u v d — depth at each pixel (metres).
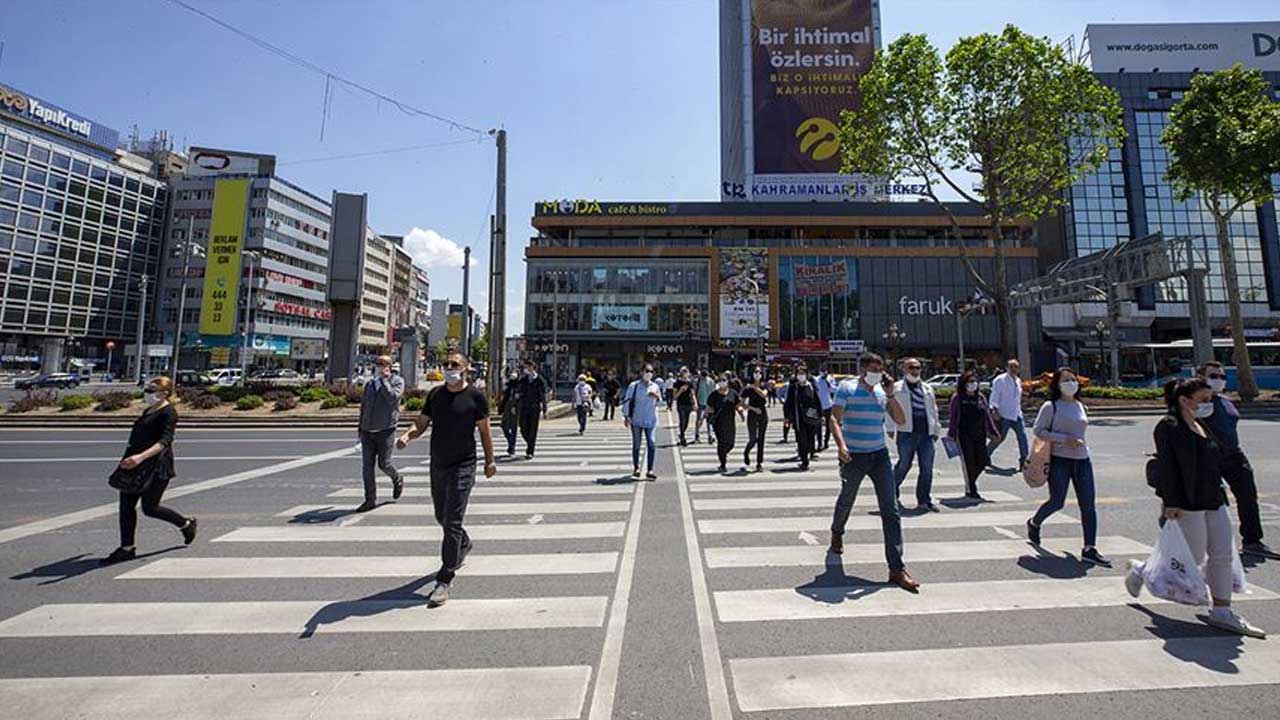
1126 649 3.36
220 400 20.69
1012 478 9.09
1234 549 3.68
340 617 3.88
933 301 49.19
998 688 2.95
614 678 3.07
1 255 62.56
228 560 5.10
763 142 55.91
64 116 71.25
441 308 33.28
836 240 52.22
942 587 4.38
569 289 51.44
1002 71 21.33
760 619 3.83
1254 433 13.99
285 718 2.70
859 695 2.89
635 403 9.27
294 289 82.94
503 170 20.42
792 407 10.41
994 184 22.95
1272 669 3.12
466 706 2.80
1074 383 5.23
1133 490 7.93
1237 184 23.25
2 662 3.25
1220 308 53.66
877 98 23.56
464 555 4.91
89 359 69.88
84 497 7.78
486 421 4.73
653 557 5.19
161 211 79.50
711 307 50.28
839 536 5.15
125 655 3.33
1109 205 55.09
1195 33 56.62
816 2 57.56
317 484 8.72
